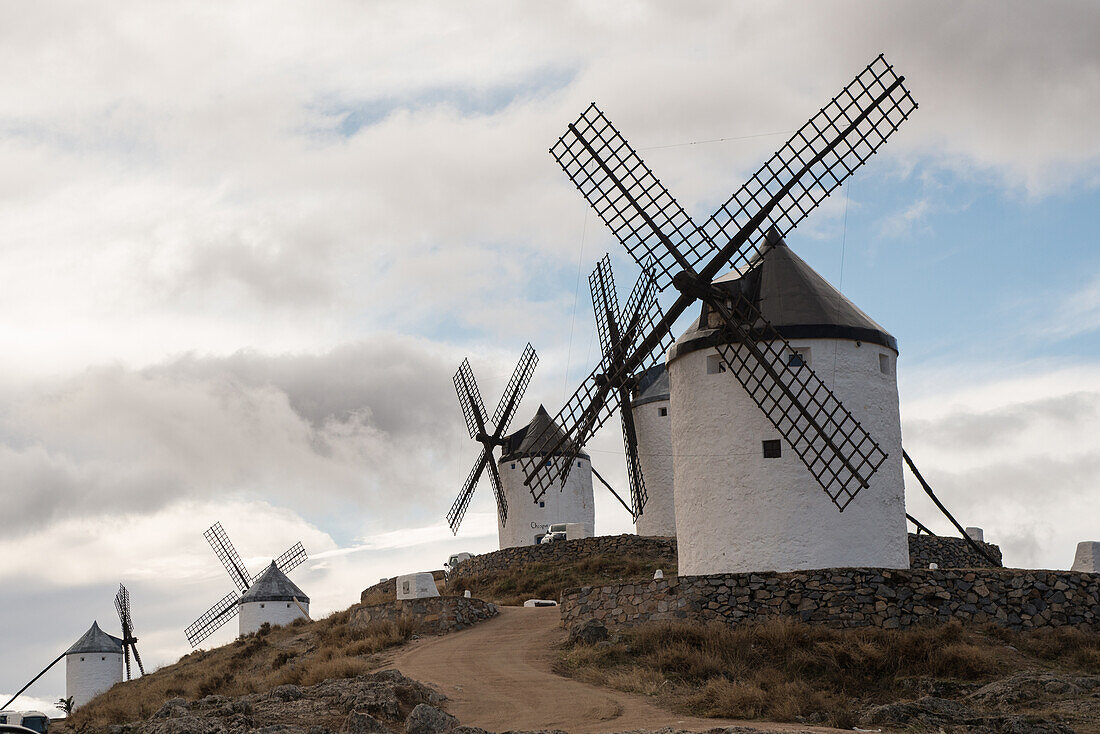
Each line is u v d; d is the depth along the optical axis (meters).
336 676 26.23
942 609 25.97
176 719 19.97
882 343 29.98
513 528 54.00
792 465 28.80
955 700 21.72
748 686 22.30
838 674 23.39
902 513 29.67
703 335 30.25
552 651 27.53
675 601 27.19
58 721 30.25
